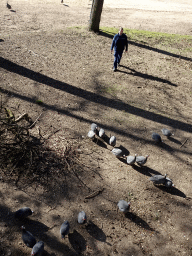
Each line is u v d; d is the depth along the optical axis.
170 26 17.28
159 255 4.32
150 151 6.66
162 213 5.05
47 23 14.71
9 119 6.06
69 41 12.55
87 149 6.41
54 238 4.38
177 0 25.33
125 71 10.51
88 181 5.54
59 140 6.49
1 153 5.59
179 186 5.73
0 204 4.80
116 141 6.84
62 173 5.61
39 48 11.36
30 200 4.96
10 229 4.43
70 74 9.71
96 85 9.26
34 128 6.77
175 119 8.00
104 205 5.07
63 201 5.03
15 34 12.52
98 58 11.29
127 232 4.63
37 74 9.34
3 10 16.03
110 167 6.00
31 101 7.84
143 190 5.53
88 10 18.34
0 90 8.06
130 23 16.89
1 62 9.67
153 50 12.91
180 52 13.03
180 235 4.68
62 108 7.79
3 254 4.05
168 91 9.45
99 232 4.57
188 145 7.02
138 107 8.36
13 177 5.37
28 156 5.66
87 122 7.36
